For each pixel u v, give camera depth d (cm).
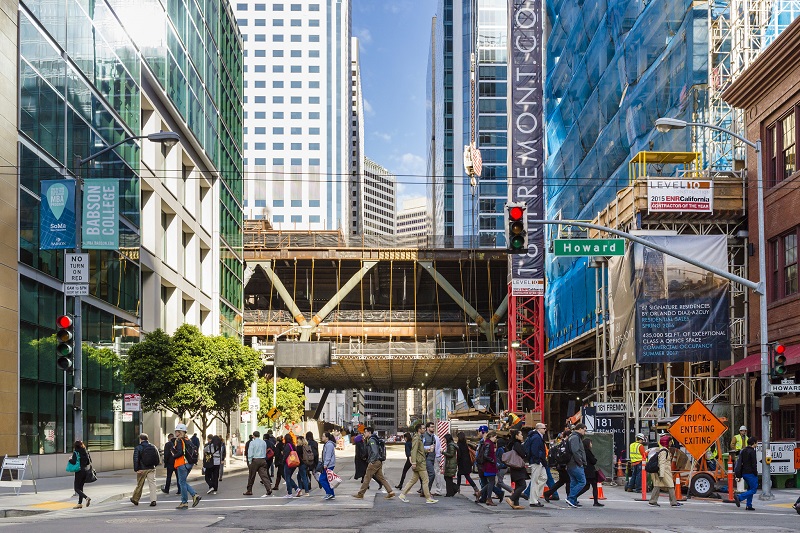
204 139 6462
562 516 1872
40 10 3497
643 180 3722
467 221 15888
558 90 7181
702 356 3475
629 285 3591
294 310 8969
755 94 3600
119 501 2464
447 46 19238
